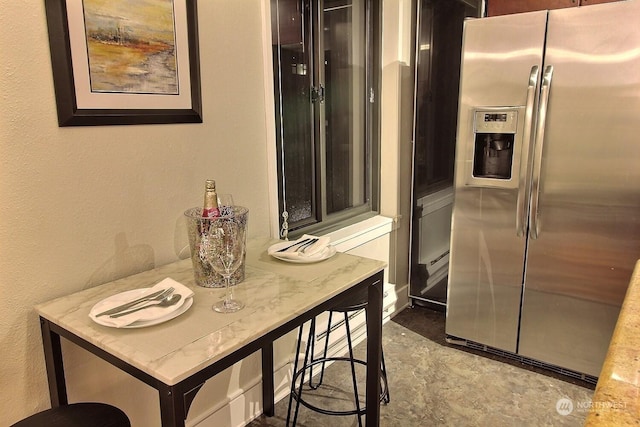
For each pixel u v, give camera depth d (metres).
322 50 2.55
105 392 1.57
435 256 3.12
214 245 1.39
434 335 2.89
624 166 2.08
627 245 2.14
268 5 1.96
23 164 1.31
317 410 1.92
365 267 1.67
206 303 1.36
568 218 2.25
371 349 1.77
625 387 0.79
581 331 2.33
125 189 1.56
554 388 2.33
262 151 2.06
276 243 1.91
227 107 1.87
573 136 2.17
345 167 2.95
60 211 1.40
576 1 2.50
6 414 1.36
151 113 1.60
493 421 2.09
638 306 1.12
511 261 2.46
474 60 2.39
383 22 2.88
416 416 2.13
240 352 1.16
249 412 2.10
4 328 1.32
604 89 2.07
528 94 2.21
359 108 3.00
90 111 1.43
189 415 1.84
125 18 1.48
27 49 1.28
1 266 1.30
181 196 1.74
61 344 1.41
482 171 2.52
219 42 1.80
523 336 2.51
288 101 2.41
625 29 1.99
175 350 1.10
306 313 1.36
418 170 3.10
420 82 2.98
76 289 1.47
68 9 1.34
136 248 1.62
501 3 2.68
